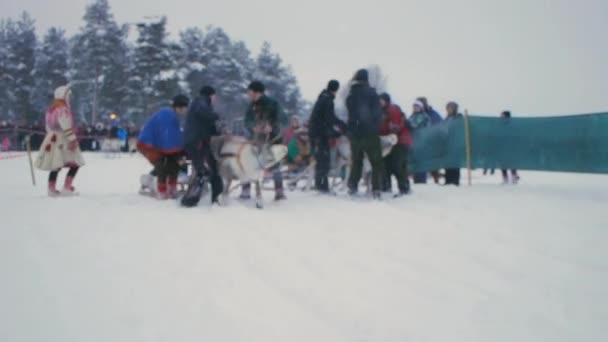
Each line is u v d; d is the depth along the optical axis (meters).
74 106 54.50
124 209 7.41
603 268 4.53
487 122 10.01
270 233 5.85
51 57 55.06
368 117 8.25
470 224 6.29
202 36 54.56
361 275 4.36
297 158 10.44
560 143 9.16
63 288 3.98
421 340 3.19
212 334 3.23
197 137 7.65
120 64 51.12
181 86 47.31
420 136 10.91
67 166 8.82
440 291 4.00
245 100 54.00
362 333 3.27
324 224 6.36
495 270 4.51
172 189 8.63
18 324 3.35
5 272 4.34
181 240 5.47
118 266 4.54
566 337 3.22
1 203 7.90
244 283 4.13
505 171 10.90
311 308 3.65
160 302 3.73
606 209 7.18
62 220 6.51
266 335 3.23
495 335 3.26
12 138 30.52
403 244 5.37
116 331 3.27
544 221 6.40
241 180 7.68
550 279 4.27
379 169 8.43
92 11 50.97
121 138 30.53
